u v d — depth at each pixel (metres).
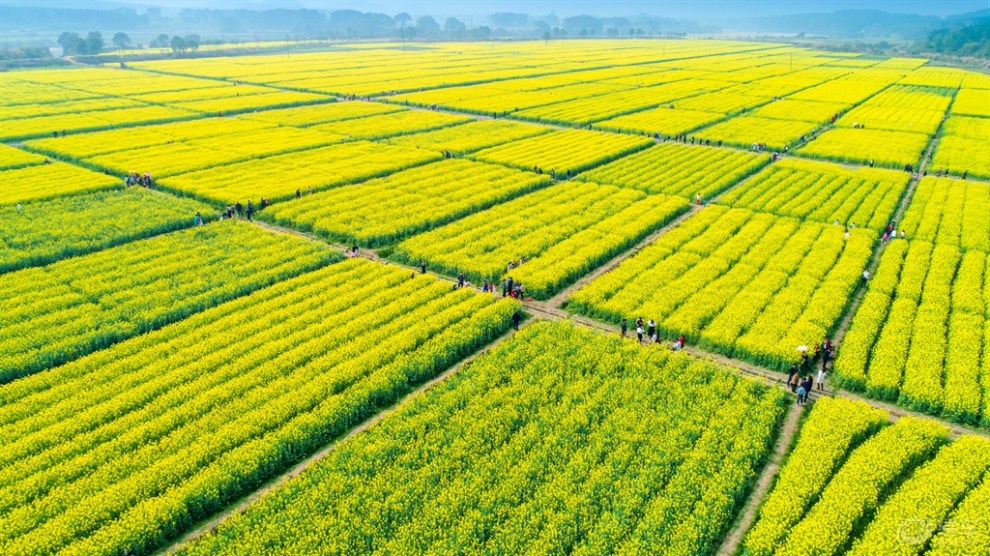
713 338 47.31
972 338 46.31
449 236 68.31
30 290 54.19
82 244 63.25
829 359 45.75
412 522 30.02
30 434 36.53
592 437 36.03
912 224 70.69
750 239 66.38
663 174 91.56
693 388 40.75
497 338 49.41
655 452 34.84
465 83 192.50
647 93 173.75
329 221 71.12
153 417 38.38
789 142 112.38
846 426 36.91
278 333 47.94
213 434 36.28
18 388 40.66
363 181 89.19
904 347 45.56
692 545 28.81
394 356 44.62
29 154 99.12
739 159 101.00
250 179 87.25
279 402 39.12
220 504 32.75
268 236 66.44
